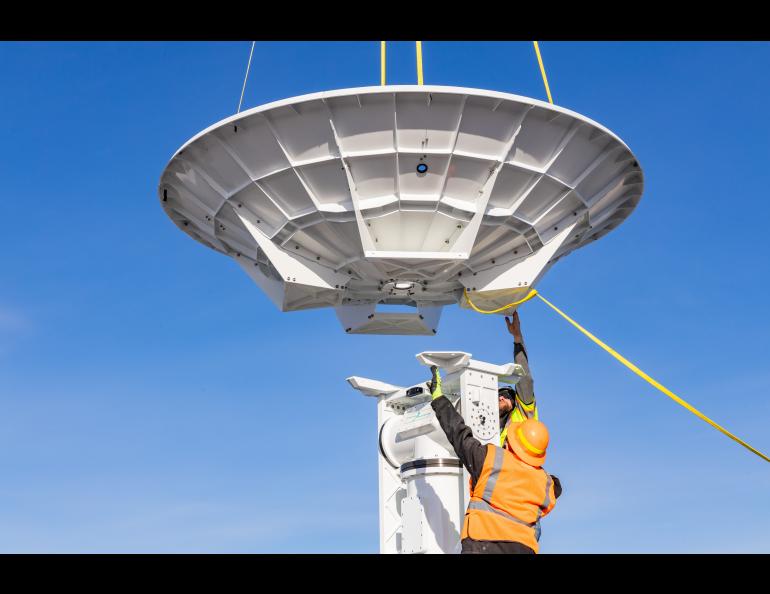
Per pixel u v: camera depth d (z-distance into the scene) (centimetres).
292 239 1357
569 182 1327
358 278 1430
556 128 1258
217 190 1355
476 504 981
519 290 1407
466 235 1288
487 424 1352
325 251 1371
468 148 1238
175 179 1410
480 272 1425
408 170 1243
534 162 1284
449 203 1267
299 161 1260
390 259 1329
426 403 1511
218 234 1466
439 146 1227
